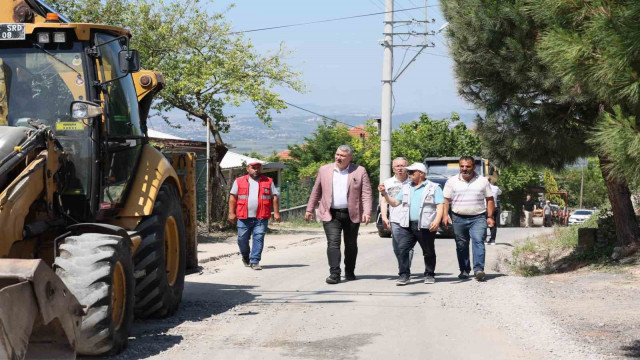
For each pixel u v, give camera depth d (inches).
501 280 490.3
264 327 329.1
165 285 339.3
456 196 490.9
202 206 1005.2
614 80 232.5
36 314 213.5
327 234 480.1
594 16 236.5
